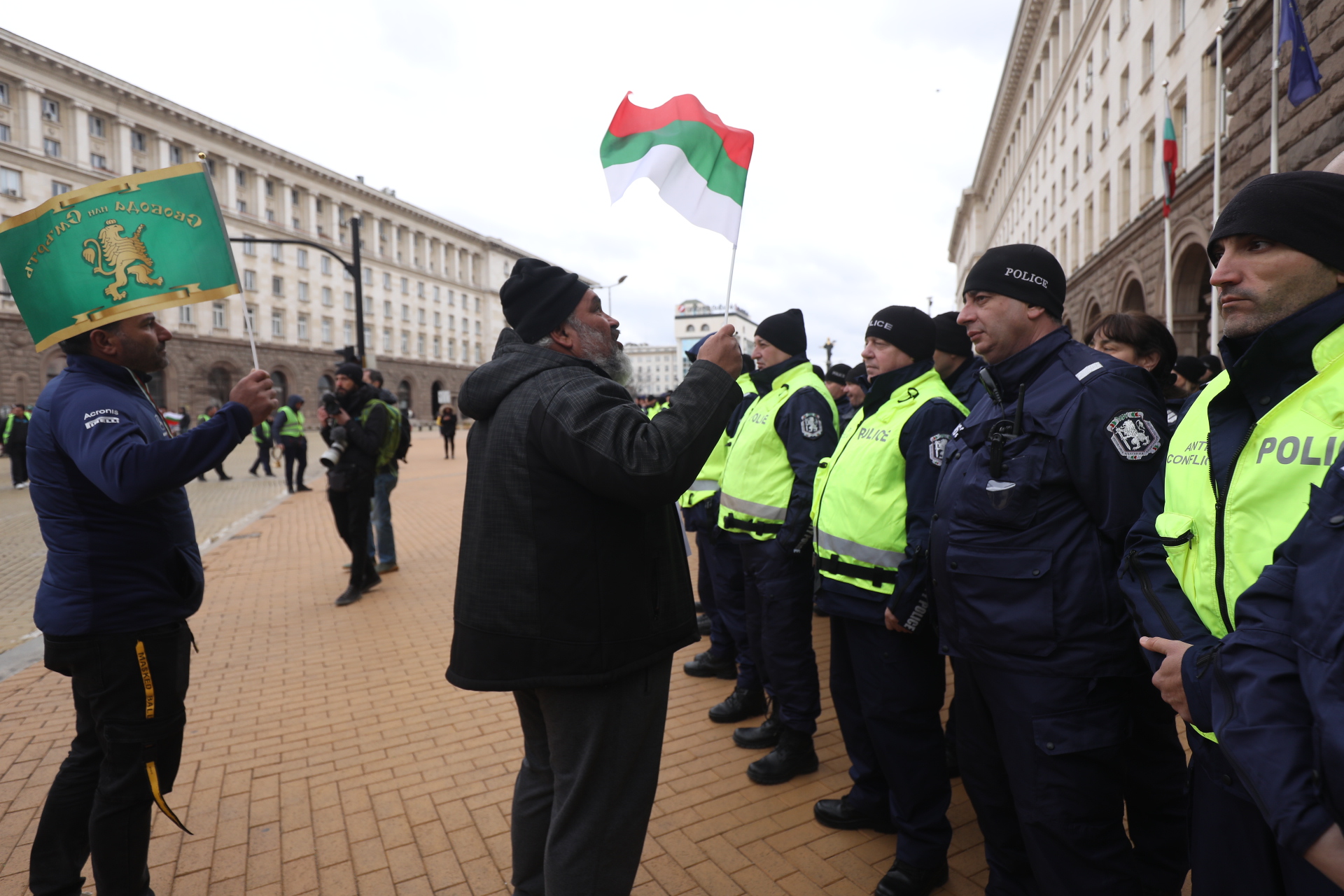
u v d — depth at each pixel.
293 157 53.19
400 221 64.94
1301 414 1.17
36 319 2.07
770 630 3.09
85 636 1.96
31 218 2.05
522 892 1.97
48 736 3.60
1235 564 1.23
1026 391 1.90
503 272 81.50
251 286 50.25
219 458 1.92
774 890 2.37
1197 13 15.38
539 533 1.70
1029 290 1.90
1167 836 2.21
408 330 66.25
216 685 4.31
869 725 2.42
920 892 2.29
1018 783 1.82
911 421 2.40
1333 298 1.18
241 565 7.82
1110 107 21.88
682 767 3.20
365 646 4.99
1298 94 9.20
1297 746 0.97
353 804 2.95
